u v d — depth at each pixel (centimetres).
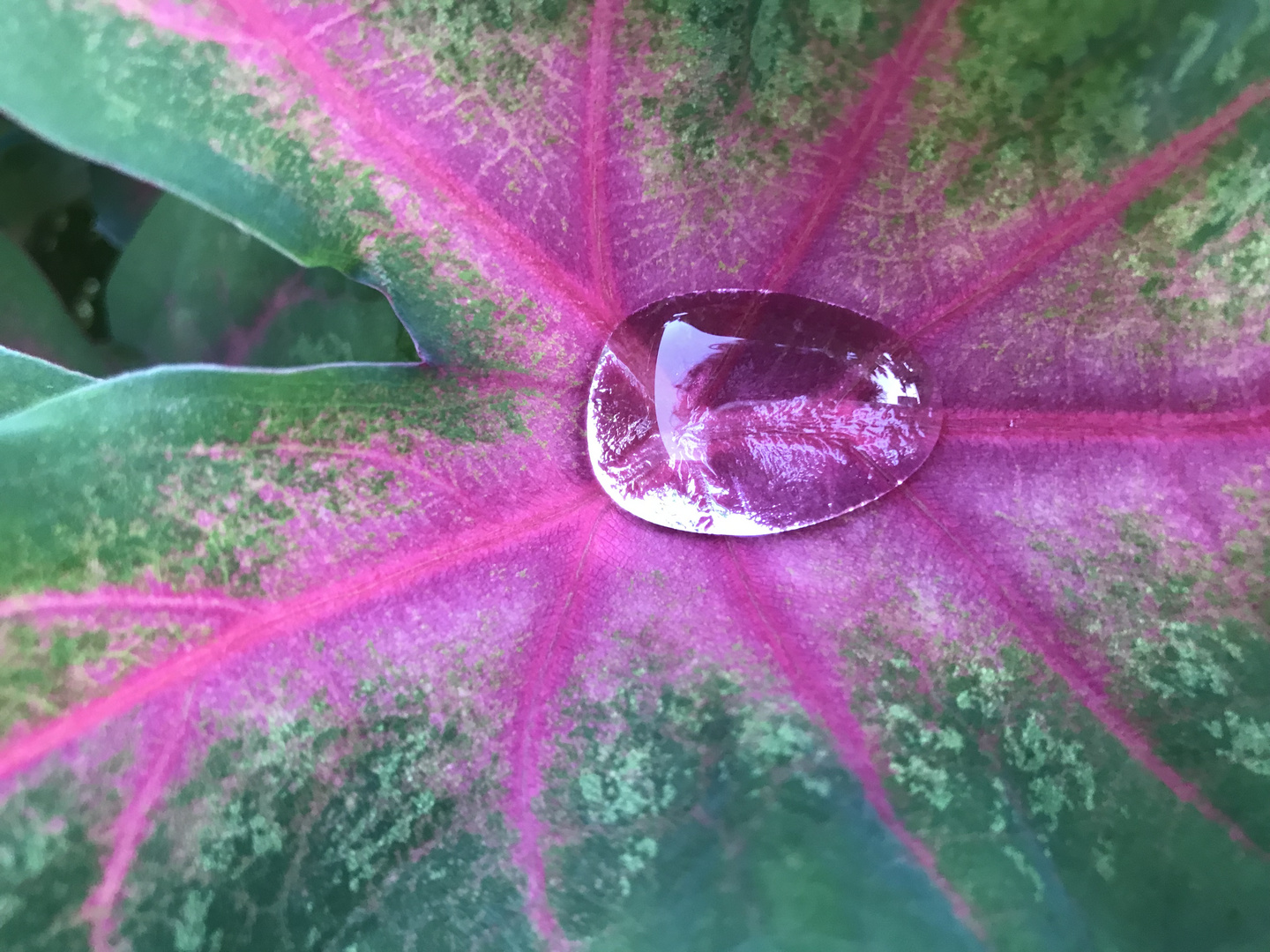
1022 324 7
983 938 6
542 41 6
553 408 7
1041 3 6
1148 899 6
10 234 10
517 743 6
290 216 6
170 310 10
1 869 5
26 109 6
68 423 6
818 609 7
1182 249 6
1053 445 7
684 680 6
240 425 6
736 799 6
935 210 7
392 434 7
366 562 6
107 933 5
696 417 7
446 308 7
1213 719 6
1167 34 6
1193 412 7
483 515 7
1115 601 6
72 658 6
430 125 6
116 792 6
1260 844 6
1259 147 6
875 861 6
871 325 7
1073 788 6
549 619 6
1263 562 6
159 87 6
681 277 7
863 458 7
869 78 6
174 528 6
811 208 7
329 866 6
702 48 6
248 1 6
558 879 6
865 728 6
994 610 7
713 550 7
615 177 7
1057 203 7
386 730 6
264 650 6
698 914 6
